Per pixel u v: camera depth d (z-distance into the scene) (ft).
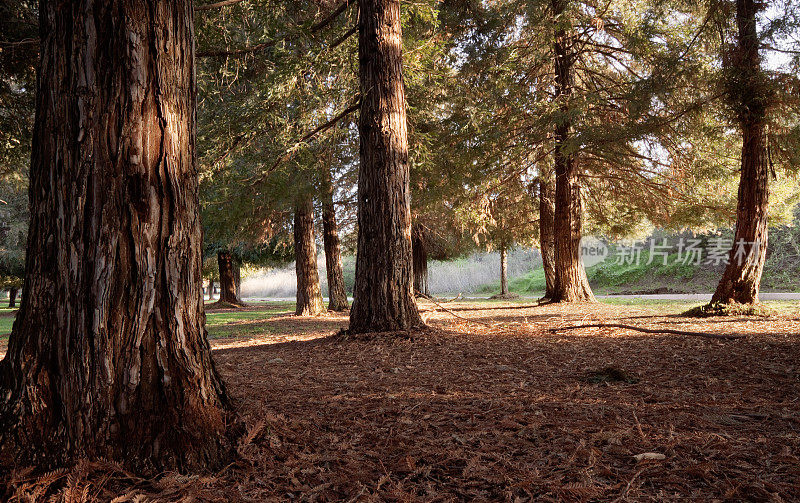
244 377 14.79
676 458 7.48
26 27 22.68
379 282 22.06
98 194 6.64
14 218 71.15
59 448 6.37
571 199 47.93
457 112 39.45
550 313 37.88
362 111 22.52
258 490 6.50
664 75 33.63
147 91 6.93
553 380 13.53
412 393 11.96
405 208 22.44
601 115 43.14
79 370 6.51
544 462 7.41
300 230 49.73
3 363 6.82
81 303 6.56
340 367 16.37
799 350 17.06
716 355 16.85
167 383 6.93
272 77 26.30
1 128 25.39
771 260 82.28
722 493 6.37
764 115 28.96
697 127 36.60
